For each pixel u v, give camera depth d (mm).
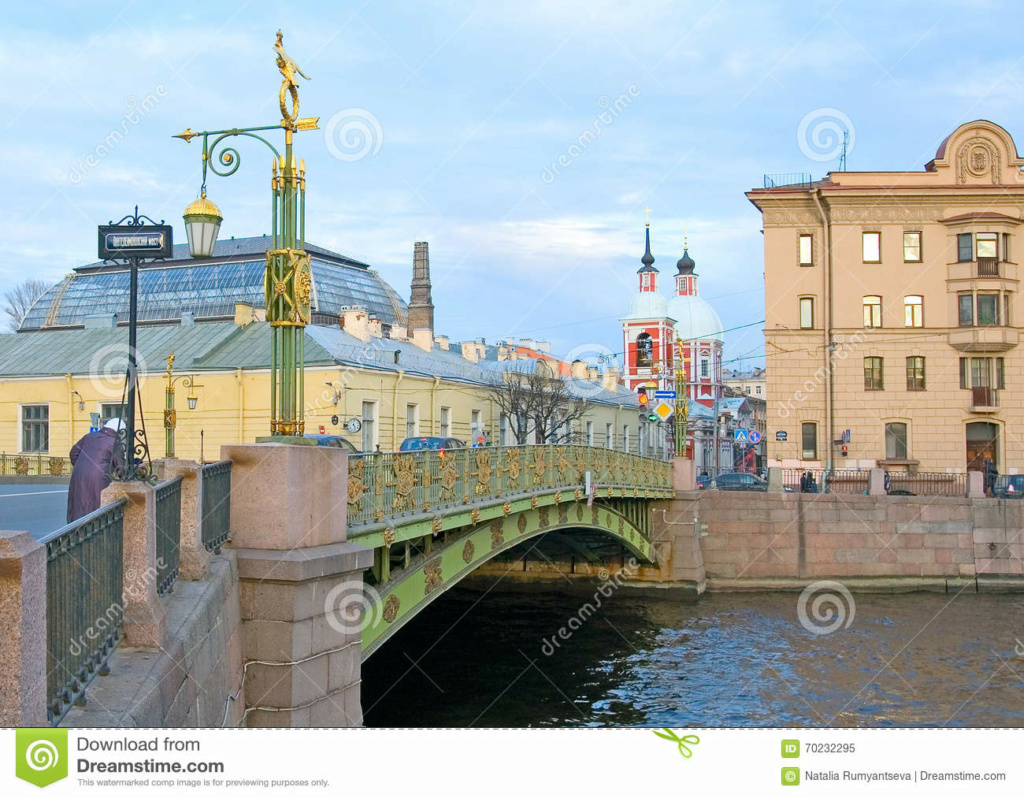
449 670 23672
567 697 21156
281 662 8898
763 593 36031
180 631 6246
